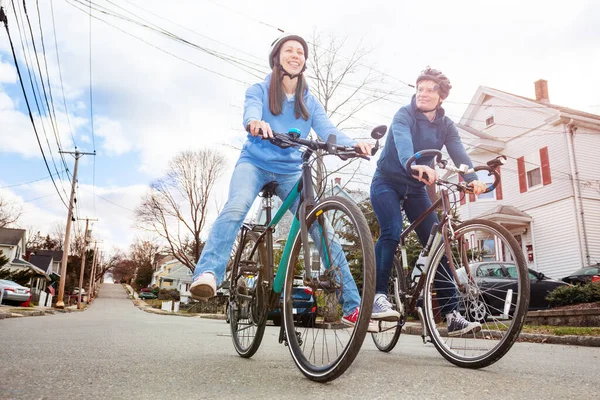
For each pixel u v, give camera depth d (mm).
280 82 2789
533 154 17500
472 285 2781
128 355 2750
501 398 1683
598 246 15695
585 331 6082
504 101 18984
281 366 2387
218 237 2566
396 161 3262
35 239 71500
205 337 4758
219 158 37906
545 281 10328
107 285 123312
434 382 1983
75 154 28516
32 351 2836
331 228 2234
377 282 3129
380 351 3627
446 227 2898
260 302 2645
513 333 2387
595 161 16469
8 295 21406
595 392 1855
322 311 2387
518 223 17391
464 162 3309
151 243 92000
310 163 2371
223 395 1595
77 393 1562
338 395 1650
